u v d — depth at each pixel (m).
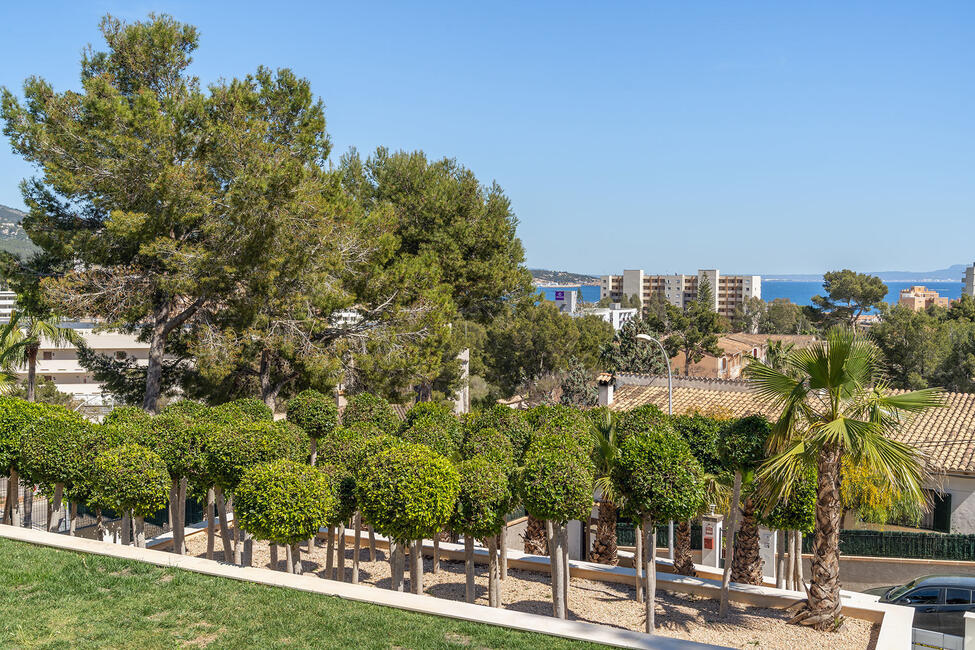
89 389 55.88
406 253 29.50
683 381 30.14
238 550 13.76
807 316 84.56
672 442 11.23
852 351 11.22
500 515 11.39
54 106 19.67
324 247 21.91
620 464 11.20
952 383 49.38
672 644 8.57
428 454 11.30
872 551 19.83
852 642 11.18
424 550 15.78
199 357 20.86
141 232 19.64
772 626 11.87
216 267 19.95
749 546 13.98
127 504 11.88
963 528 20.83
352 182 31.67
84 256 20.41
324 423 16.41
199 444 12.95
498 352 60.28
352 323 26.08
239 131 20.55
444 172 32.97
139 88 21.98
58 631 8.76
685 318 69.81
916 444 21.77
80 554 11.48
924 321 53.06
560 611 11.09
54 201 21.11
